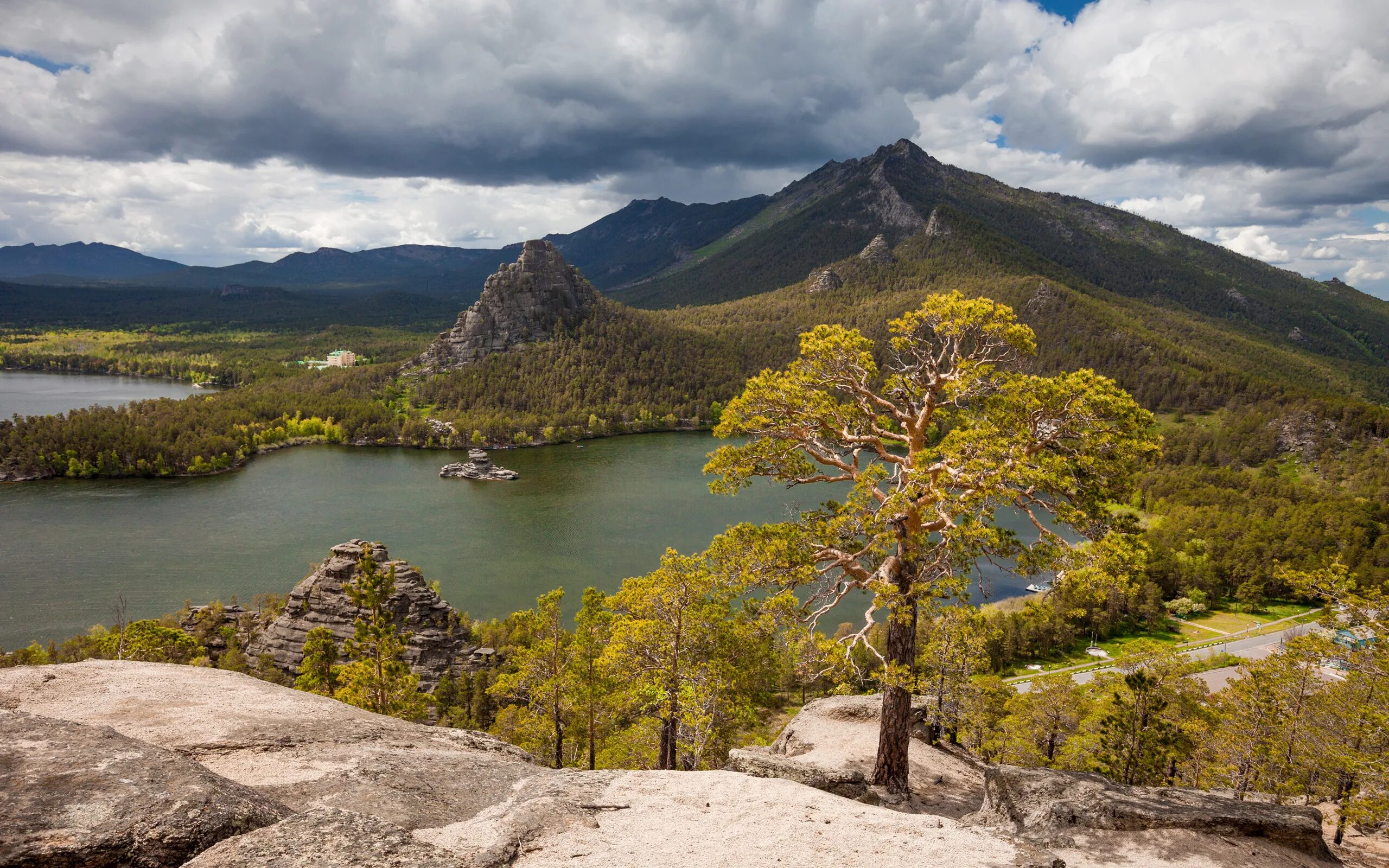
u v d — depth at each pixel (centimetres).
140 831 894
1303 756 3662
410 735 1820
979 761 3462
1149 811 1667
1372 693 2939
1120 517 1948
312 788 1343
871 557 2370
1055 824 1647
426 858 939
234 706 1748
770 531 2341
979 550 2055
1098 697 5038
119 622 6856
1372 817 2714
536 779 1541
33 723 1116
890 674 2092
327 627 8062
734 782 1580
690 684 3253
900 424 2541
